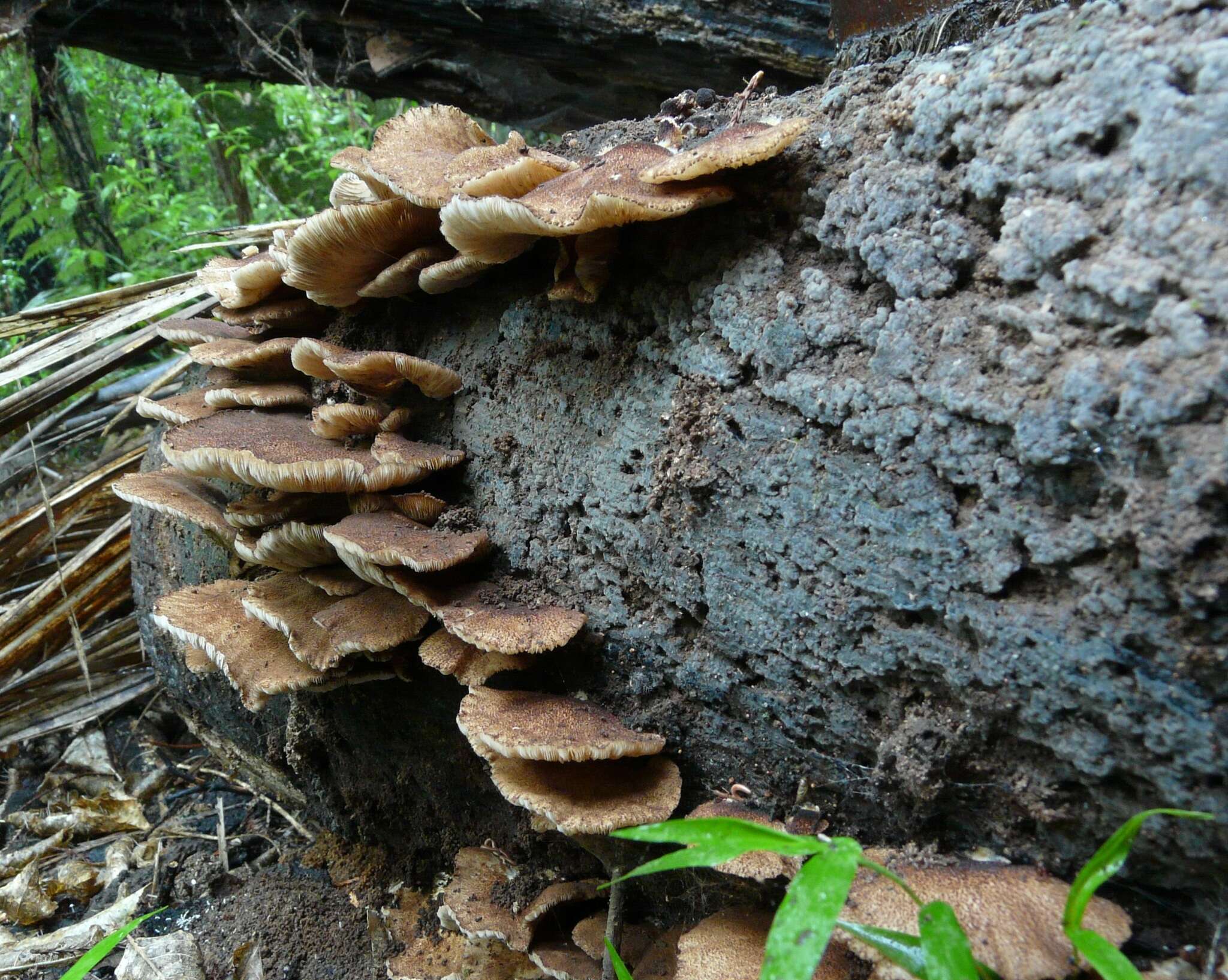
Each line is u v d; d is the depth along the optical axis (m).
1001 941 1.58
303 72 5.86
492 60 5.68
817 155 2.11
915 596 1.85
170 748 4.69
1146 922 1.76
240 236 4.77
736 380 2.19
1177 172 1.50
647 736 2.29
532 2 5.18
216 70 6.05
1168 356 1.47
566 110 6.14
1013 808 1.86
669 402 2.34
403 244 2.83
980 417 1.72
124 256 9.50
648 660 2.43
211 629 2.89
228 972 3.03
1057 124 1.66
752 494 2.14
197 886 3.56
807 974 1.25
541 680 2.61
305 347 2.80
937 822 1.98
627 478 2.42
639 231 2.40
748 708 2.25
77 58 8.48
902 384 1.86
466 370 2.90
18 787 4.43
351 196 3.11
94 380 4.29
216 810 4.14
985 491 1.75
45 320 4.50
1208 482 1.42
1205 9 1.54
